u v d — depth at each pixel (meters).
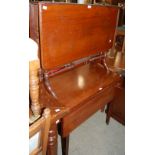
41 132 0.72
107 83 1.16
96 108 1.16
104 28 1.13
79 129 1.66
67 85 1.07
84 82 1.13
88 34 1.02
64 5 0.79
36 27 0.75
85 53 1.06
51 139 0.84
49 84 0.93
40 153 0.85
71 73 1.22
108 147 1.48
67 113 0.86
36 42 0.75
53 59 0.85
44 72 0.90
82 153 1.40
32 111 0.72
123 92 1.54
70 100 0.92
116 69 1.40
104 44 1.21
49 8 0.73
